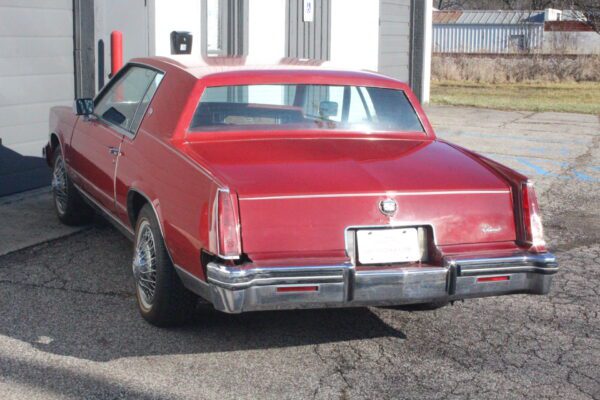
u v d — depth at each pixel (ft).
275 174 15.14
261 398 14.21
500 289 15.34
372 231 14.90
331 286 14.35
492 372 15.56
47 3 28.78
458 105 65.41
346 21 49.52
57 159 24.53
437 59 95.50
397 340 17.02
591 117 59.00
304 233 14.57
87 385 14.42
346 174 15.40
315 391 14.56
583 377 15.42
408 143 18.15
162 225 16.06
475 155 17.71
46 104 29.30
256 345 16.47
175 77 18.30
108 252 22.29
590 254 23.97
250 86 18.01
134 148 18.16
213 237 14.30
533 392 14.75
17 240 23.02
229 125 17.47
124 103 20.31
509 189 15.83
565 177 35.88
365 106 18.92
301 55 44.91
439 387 14.87
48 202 27.63
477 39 177.37
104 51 31.35
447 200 15.30
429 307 18.75
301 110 18.34
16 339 16.31
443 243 15.29
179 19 35.60
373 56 54.08
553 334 17.53
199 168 15.26
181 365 15.39
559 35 115.34
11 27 27.55
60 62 29.66
